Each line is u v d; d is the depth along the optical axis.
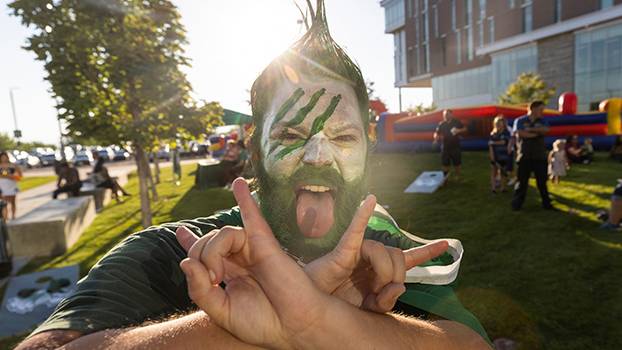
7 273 5.68
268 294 0.70
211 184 13.87
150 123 6.07
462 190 9.05
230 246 0.70
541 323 3.32
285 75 0.97
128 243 1.00
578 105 31.30
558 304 3.62
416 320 0.88
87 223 8.86
